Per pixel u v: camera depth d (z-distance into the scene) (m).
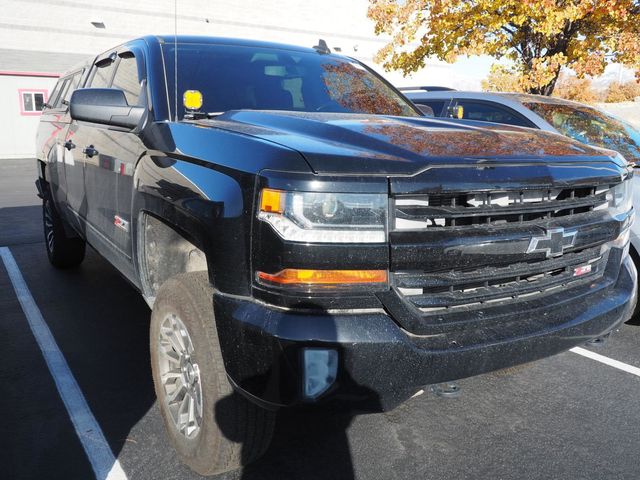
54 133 5.39
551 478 2.73
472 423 3.21
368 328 2.12
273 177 2.16
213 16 27.05
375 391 2.15
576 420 3.26
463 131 2.84
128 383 3.60
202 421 2.48
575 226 2.61
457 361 2.24
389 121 2.96
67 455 2.85
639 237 4.22
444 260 2.24
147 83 3.39
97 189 3.93
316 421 3.19
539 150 2.67
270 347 2.11
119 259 3.61
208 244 2.37
